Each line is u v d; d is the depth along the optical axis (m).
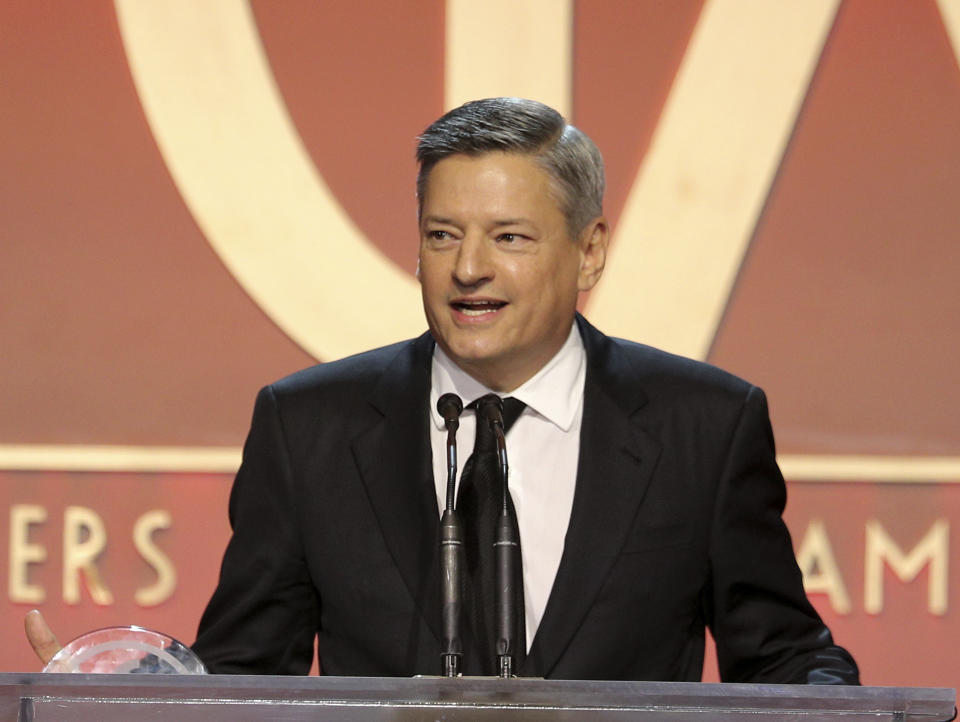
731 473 7.44
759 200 11.85
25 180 12.09
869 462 11.72
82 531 11.81
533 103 7.02
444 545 5.81
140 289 12.02
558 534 7.34
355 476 7.46
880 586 11.59
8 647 11.64
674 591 7.23
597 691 4.88
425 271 6.97
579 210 7.07
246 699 5.01
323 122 12.12
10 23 12.18
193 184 12.03
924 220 11.86
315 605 7.57
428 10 12.12
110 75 12.14
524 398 7.46
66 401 11.93
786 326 11.82
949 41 11.92
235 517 7.68
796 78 11.91
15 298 12.01
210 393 11.94
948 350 11.78
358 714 5.08
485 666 6.76
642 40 12.01
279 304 11.97
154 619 11.73
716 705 5.02
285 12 12.17
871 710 5.11
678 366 7.81
